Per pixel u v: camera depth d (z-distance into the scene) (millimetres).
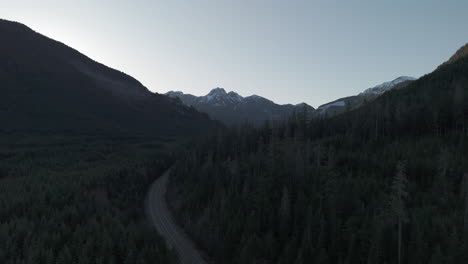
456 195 57406
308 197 60156
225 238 53375
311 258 45781
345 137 100250
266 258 49406
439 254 38719
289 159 74500
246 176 75188
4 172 97250
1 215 55281
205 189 76562
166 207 81750
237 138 122688
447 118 92062
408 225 47375
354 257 44375
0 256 40469
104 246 44875
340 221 50031
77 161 119188
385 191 61844
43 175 87938
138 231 53062
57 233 48906
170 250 50594
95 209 64375
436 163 68875
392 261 42500
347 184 64188
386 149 84000
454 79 129750
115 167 106188
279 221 54938
